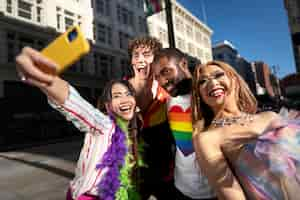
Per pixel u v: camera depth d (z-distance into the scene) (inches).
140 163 67.4
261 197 35.3
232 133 45.6
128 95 65.6
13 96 703.1
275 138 36.8
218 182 42.5
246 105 52.5
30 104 739.4
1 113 668.1
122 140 61.7
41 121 752.3
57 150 480.1
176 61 69.8
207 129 50.8
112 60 1039.6
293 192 32.8
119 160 58.6
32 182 228.4
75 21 912.9
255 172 36.5
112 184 56.5
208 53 1910.7
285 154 34.6
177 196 66.9
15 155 447.8
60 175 245.3
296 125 37.9
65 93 47.3
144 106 77.4
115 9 1074.1
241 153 39.9
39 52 35.9
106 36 1019.9
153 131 74.2
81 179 57.8
